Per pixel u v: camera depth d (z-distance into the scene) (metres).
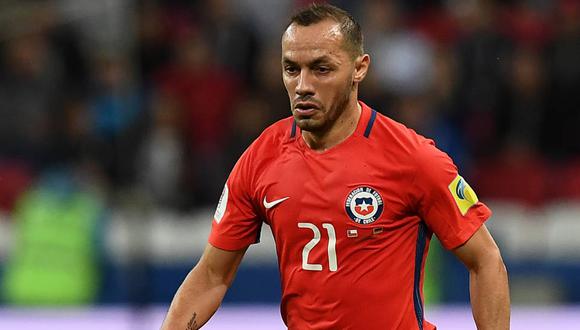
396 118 41.34
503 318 16.42
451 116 43.41
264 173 16.64
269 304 41.44
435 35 46.16
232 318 33.91
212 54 45.69
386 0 45.56
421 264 16.59
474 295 16.53
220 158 42.38
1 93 42.84
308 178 16.30
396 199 16.12
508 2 46.25
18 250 40.22
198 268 17.47
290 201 16.38
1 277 40.59
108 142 40.72
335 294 16.27
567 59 44.00
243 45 45.78
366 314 16.23
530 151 44.09
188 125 44.03
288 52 15.86
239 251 17.27
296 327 16.78
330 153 16.28
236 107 44.84
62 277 40.00
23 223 40.25
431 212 16.30
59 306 39.78
